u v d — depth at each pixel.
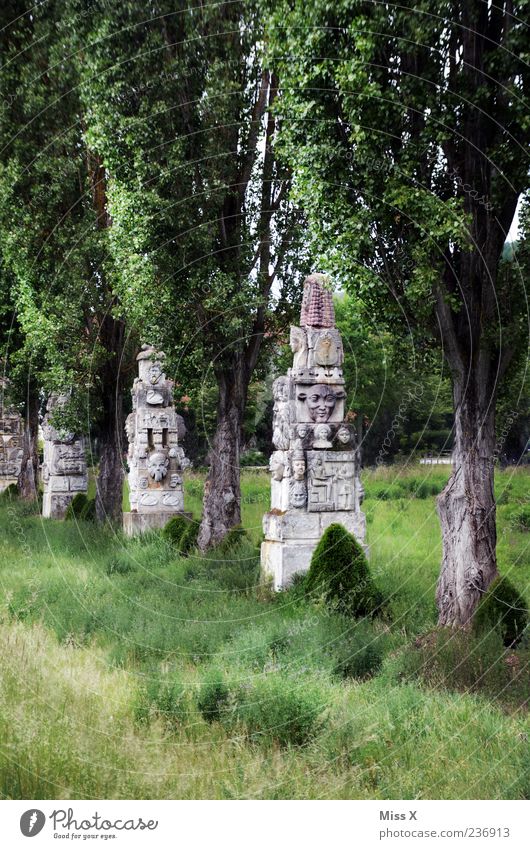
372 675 9.88
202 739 7.65
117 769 6.74
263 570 15.73
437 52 10.98
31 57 18.17
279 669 9.20
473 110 11.44
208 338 18.44
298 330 15.89
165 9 16.30
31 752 6.84
